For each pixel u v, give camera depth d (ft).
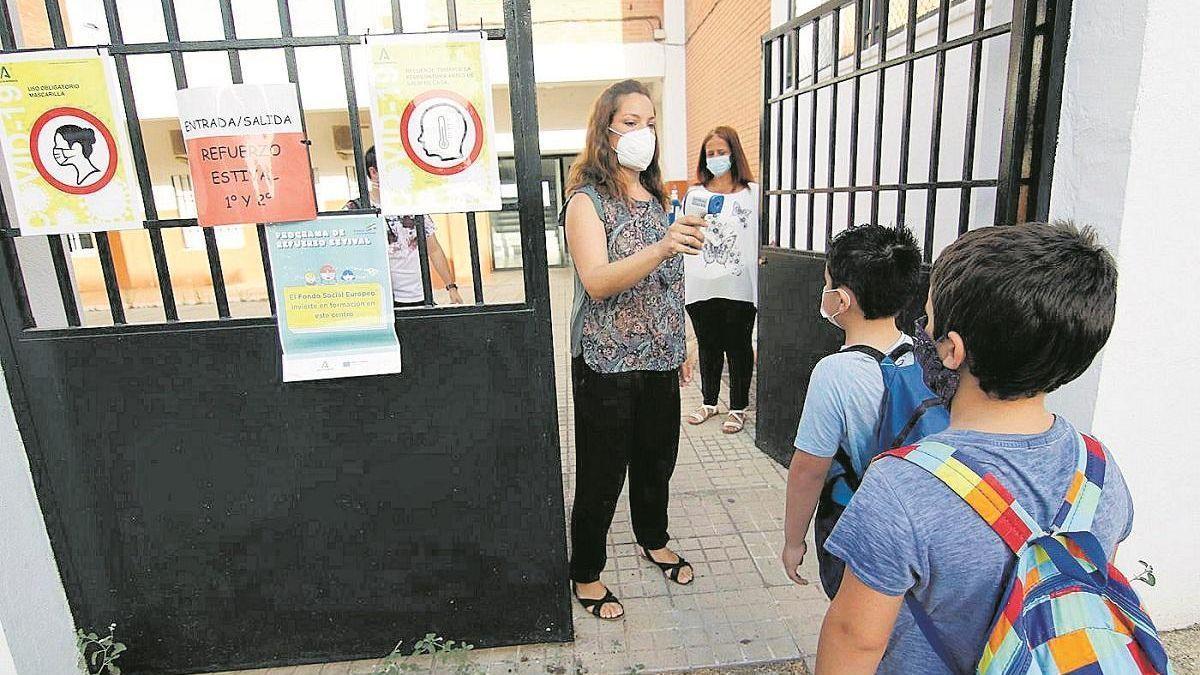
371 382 6.09
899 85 10.37
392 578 6.59
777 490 10.43
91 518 6.17
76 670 6.24
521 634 6.93
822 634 3.40
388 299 5.89
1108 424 6.19
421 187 5.71
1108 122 5.64
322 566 6.49
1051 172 6.14
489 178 5.76
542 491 6.48
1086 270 2.80
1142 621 2.87
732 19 22.16
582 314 6.91
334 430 6.17
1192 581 6.86
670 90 33.19
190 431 6.07
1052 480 3.00
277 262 5.74
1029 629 2.78
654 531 8.24
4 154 5.33
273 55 25.02
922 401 4.39
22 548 5.72
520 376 6.17
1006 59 7.70
